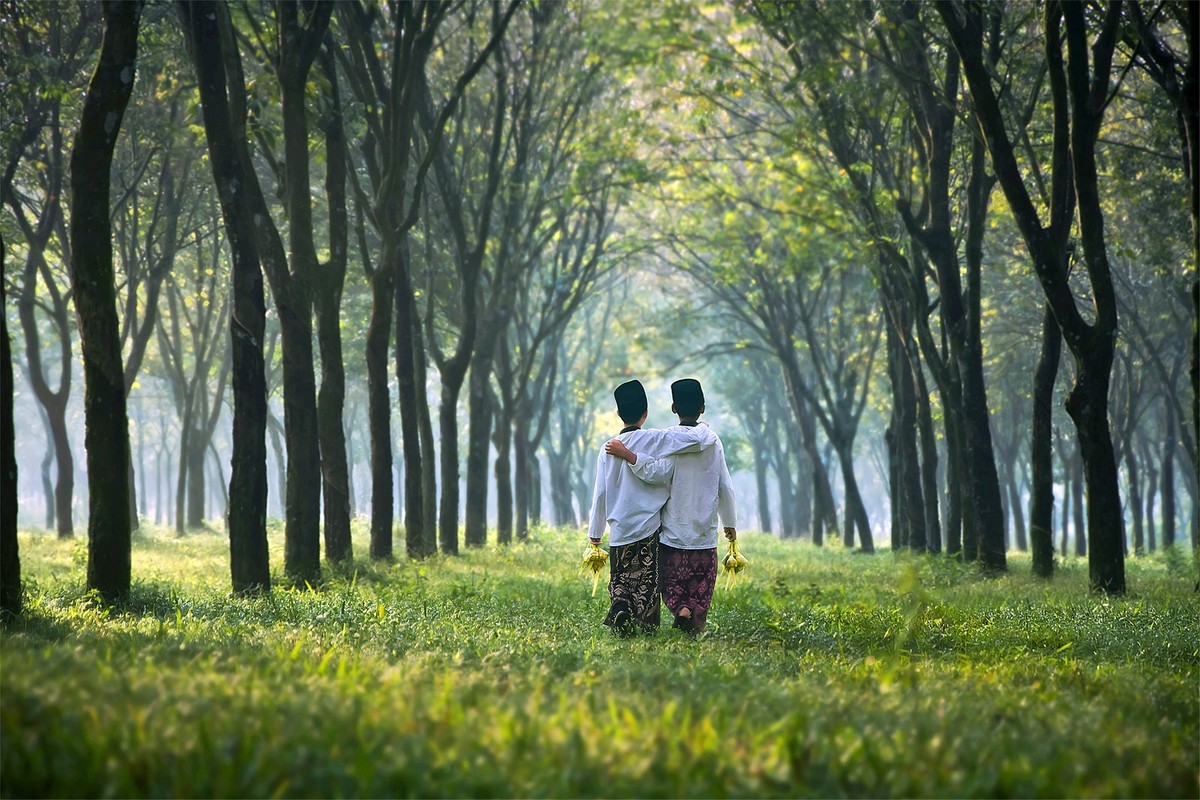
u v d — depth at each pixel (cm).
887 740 664
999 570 3241
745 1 3625
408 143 2834
